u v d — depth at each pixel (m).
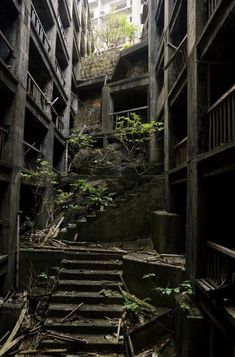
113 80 20.09
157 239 8.87
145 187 10.52
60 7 17.84
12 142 8.77
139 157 14.93
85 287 7.51
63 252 8.80
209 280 5.61
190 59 6.89
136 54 17.25
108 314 6.72
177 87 8.79
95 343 5.96
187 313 5.38
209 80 6.27
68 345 5.98
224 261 5.24
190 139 6.74
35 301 7.88
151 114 14.69
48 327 6.34
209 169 5.70
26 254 8.92
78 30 23.23
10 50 8.98
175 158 9.87
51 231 10.98
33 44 11.15
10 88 8.57
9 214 8.47
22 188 12.12
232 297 4.39
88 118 21.48
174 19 9.85
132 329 6.47
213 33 5.63
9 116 8.88
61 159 18.11
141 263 7.70
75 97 21.44
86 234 10.24
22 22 9.52
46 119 13.52
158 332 6.38
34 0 13.20
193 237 6.19
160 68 13.90
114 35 26.00
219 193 6.12
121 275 7.91
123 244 9.96
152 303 7.32
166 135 10.21
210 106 6.21
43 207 12.16
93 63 22.88
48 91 14.31
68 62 19.19
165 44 10.88
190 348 5.12
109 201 11.03
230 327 4.21
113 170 14.14
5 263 8.19
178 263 7.37
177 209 9.55
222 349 4.90
